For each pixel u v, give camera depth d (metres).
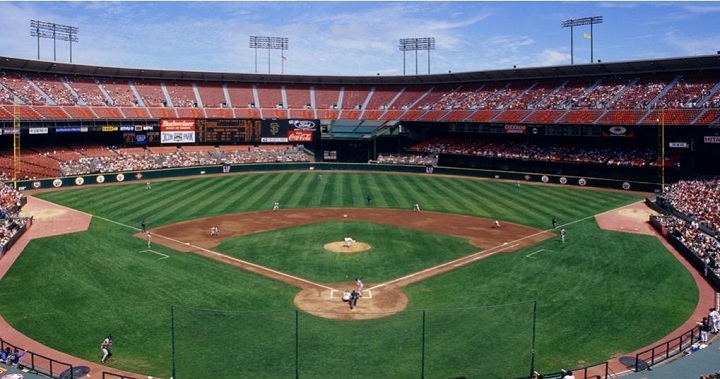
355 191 79.50
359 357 27.61
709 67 86.19
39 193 75.56
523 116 95.69
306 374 25.88
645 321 32.03
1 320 32.06
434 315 32.91
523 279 39.53
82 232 53.03
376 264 43.31
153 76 112.44
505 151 97.12
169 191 78.00
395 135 109.75
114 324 31.55
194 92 113.75
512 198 73.94
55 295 36.00
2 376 23.72
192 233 53.34
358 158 112.06
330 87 124.44
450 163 101.50
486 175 93.38
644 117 82.06
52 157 89.19
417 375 25.84
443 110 107.88
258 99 117.00
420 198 74.00
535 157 91.56
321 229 55.28
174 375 25.53
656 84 89.44
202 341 29.39
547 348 28.61
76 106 95.00
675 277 39.88
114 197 72.81
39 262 43.12
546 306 34.25
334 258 44.84
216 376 25.75
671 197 64.56
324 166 102.88
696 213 56.38
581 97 94.12
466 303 34.84
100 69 105.12
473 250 47.59
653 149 84.44
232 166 98.00
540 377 23.73
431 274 40.84
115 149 99.12
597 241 50.38
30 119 84.12
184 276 40.00
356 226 56.81
